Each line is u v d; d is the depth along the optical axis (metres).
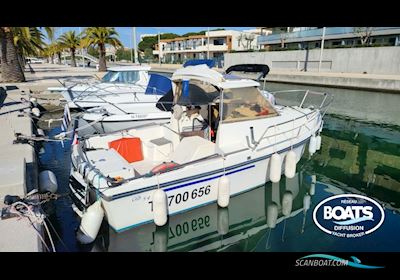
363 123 11.53
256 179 5.30
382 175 6.78
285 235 4.60
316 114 7.51
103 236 4.18
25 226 3.76
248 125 5.38
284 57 30.95
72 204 4.91
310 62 28.47
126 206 4.02
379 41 28.59
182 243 4.45
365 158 7.84
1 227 3.73
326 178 6.62
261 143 5.38
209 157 4.68
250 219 5.10
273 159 5.26
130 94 10.28
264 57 33.16
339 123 11.57
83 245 3.99
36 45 23.09
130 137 5.80
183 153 4.97
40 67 43.03
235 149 5.08
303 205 5.52
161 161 5.70
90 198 4.40
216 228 4.86
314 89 20.28
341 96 17.30
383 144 9.09
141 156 5.83
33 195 4.48
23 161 5.32
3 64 17.61
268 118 5.69
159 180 4.16
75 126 8.36
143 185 4.06
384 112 13.27
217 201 4.83
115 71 11.80
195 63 8.27
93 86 11.20
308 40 33.28
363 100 16.02
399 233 4.57
